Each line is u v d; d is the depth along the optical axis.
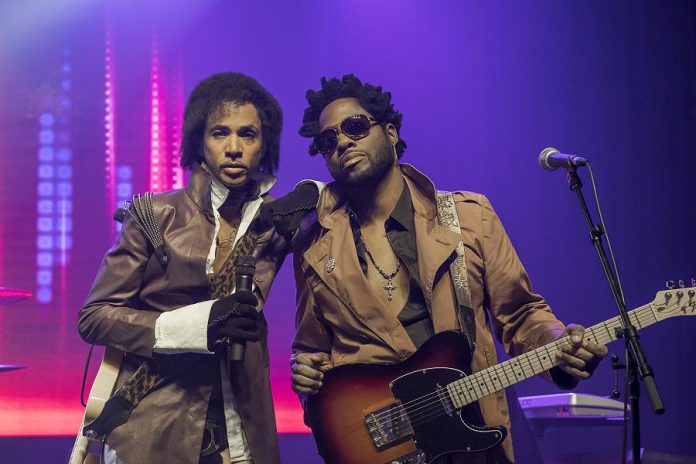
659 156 23.52
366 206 8.11
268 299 24.34
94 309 7.19
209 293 7.36
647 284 23.23
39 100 23.23
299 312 8.14
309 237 8.09
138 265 7.30
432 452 7.18
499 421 7.40
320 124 8.19
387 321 7.50
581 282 23.84
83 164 23.28
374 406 7.32
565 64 24.81
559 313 23.95
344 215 8.06
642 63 23.97
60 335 22.52
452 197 8.03
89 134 23.39
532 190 24.80
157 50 24.03
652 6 23.86
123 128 23.58
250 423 7.19
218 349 7.18
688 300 7.09
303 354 7.66
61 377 22.30
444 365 7.27
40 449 17.73
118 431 6.95
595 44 24.53
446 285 7.61
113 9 23.75
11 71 23.14
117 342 7.03
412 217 7.98
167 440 6.94
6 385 21.97
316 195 7.90
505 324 7.79
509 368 7.21
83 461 7.24
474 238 7.78
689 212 23.02
